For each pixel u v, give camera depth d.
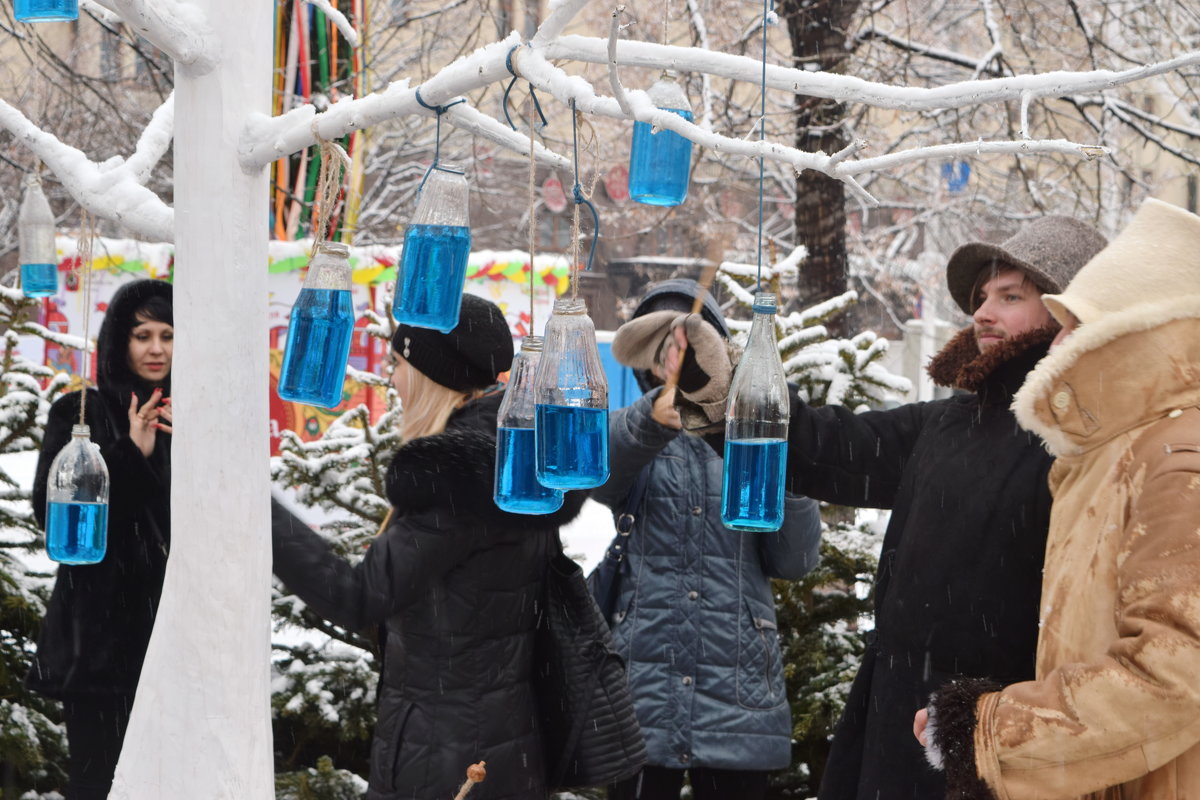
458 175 2.47
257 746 2.50
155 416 4.08
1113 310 2.54
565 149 12.02
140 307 4.14
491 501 3.18
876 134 11.10
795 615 5.32
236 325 2.42
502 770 3.29
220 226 2.40
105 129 11.89
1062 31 10.68
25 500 5.36
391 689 3.36
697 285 4.11
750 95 10.98
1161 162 13.59
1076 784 2.39
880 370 5.27
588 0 2.14
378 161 14.05
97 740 4.03
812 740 5.28
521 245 19.47
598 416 2.31
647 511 4.32
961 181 12.32
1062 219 3.39
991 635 3.07
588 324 2.32
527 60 2.20
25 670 5.17
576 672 3.43
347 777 4.97
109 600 4.01
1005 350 3.16
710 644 4.24
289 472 5.09
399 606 3.13
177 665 2.46
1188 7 10.15
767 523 2.46
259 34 2.41
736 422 2.48
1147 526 2.40
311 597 3.05
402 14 10.98
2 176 12.48
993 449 3.16
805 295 8.39
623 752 3.46
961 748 2.47
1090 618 2.54
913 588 3.21
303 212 7.98
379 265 10.01
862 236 14.28
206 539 2.43
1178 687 2.27
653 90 2.97
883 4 9.24
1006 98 2.21
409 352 3.47
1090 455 2.62
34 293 4.15
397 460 3.21
